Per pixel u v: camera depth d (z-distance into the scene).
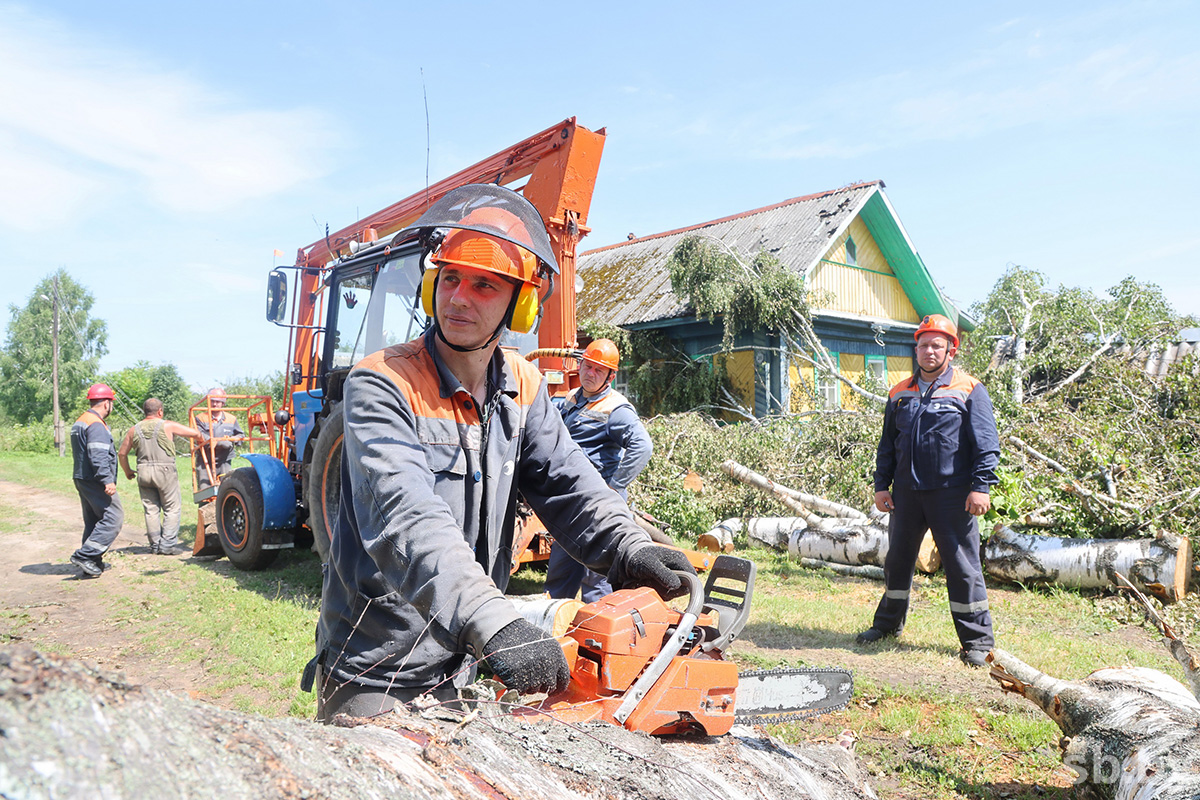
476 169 7.13
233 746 0.70
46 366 53.09
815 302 14.84
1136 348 11.97
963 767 3.32
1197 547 6.06
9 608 6.16
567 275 6.30
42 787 0.50
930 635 5.25
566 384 6.20
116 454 7.38
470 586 1.28
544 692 1.25
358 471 1.48
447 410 1.64
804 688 2.22
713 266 14.37
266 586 6.65
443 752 1.06
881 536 7.09
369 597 1.68
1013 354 12.62
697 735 1.74
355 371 1.59
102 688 0.63
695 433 10.12
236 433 10.61
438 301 1.62
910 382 5.04
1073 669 4.45
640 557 1.75
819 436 9.95
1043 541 6.45
